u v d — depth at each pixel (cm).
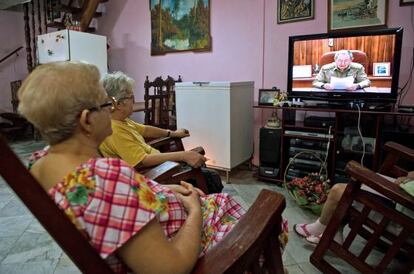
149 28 414
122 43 447
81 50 397
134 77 443
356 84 254
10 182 53
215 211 108
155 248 66
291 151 279
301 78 277
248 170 336
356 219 147
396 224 140
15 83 508
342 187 171
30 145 462
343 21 281
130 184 68
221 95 288
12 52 532
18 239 199
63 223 57
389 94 242
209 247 89
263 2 321
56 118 69
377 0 265
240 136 310
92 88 73
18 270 167
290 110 282
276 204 87
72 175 66
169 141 226
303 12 300
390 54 237
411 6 254
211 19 357
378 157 237
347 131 256
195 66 380
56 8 432
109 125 80
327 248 156
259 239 77
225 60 356
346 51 254
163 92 338
